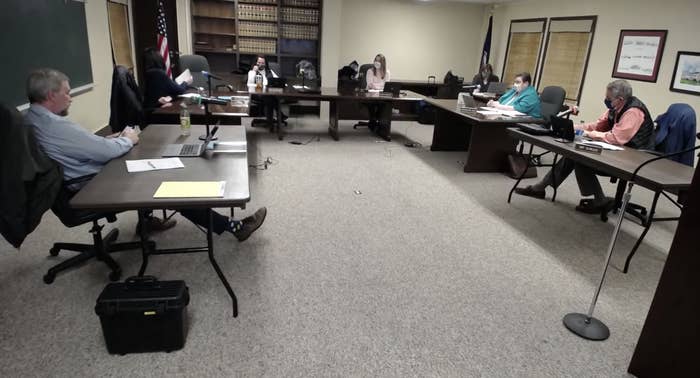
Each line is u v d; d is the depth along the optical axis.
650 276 2.71
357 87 6.41
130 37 6.55
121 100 3.49
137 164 2.19
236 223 2.73
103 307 1.70
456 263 2.73
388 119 6.05
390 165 4.88
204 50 7.44
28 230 1.94
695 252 1.56
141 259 2.55
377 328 2.06
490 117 4.40
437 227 3.27
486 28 8.88
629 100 3.53
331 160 4.95
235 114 3.82
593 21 6.22
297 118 7.58
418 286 2.44
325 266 2.60
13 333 1.90
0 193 1.83
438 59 8.96
